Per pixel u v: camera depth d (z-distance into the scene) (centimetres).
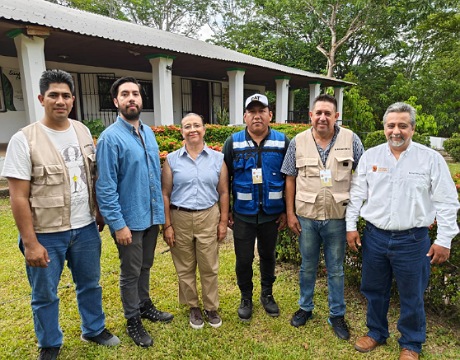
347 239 237
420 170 207
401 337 234
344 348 240
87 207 220
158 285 324
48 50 882
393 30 2281
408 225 211
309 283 261
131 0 2716
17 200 190
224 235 272
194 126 249
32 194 198
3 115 952
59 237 208
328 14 2391
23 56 662
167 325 265
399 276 220
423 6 2045
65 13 884
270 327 264
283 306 292
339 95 1841
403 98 2259
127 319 247
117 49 870
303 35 2630
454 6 1944
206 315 275
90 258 227
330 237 246
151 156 236
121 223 220
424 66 2491
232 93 1204
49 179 199
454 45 2077
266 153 257
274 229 272
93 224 227
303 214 246
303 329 261
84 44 804
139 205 229
